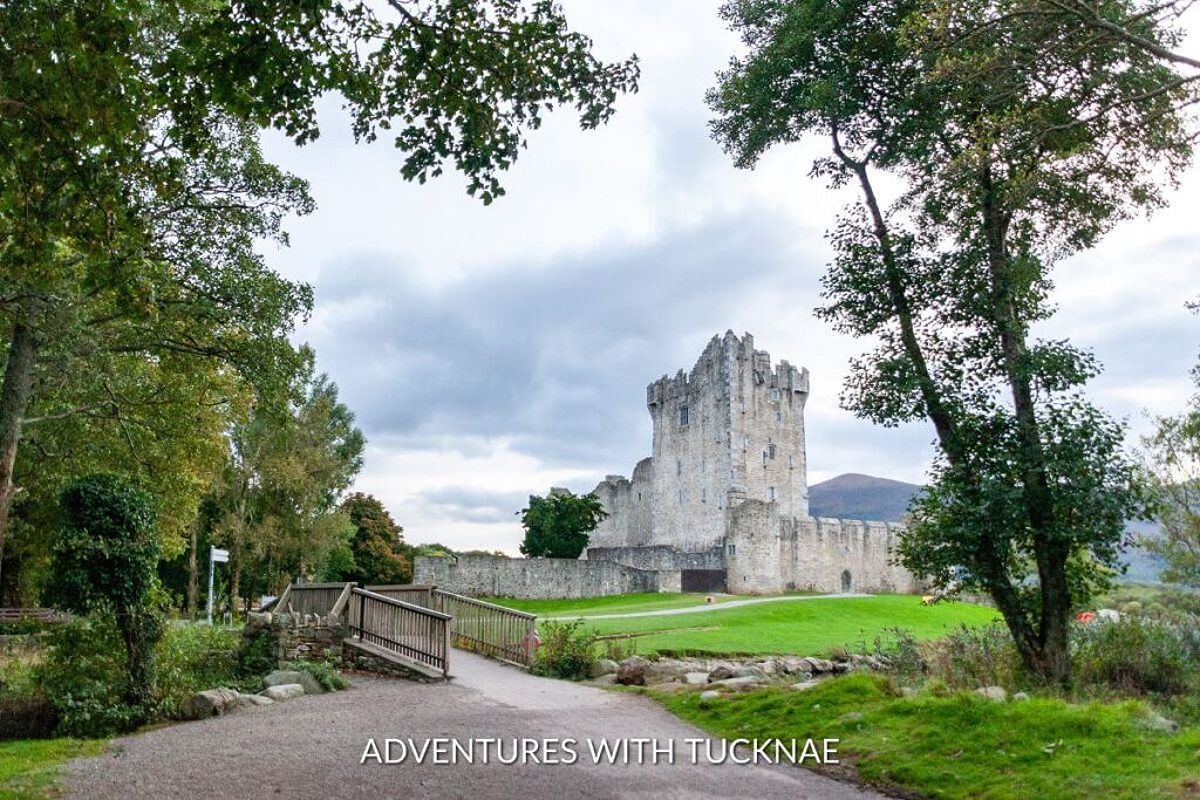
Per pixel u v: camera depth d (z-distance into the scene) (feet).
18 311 62.95
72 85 34.19
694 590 229.25
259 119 38.50
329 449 191.31
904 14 59.11
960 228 63.98
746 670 60.75
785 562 243.40
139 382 92.63
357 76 39.88
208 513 177.99
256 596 209.15
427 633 61.57
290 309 80.43
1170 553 98.68
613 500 322.14
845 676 48.03
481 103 41.27
